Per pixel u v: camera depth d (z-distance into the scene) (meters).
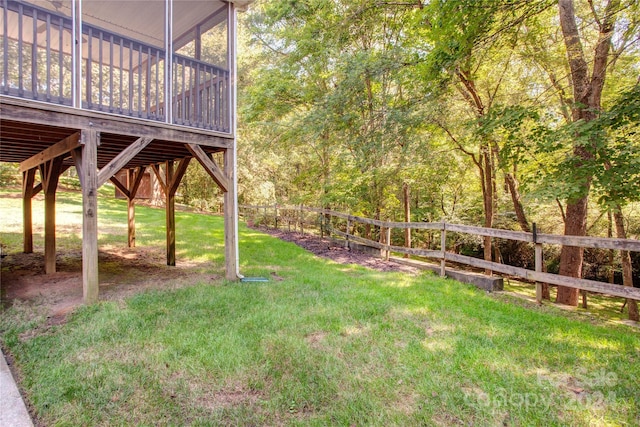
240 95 13.06
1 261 6.25
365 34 8.70
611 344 3.39
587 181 4.80
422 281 5.82
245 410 2.28
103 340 3.20
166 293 4.61
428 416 2.25
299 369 2.77
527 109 5.31
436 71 6.01
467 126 6.23
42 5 5.79
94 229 4.15
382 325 3.72
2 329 3.45
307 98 9.69
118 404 2.31
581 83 5.57
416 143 7.16
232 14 5.54
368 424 2.16
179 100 6.03
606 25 5.19
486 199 8.42
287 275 6.02
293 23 9.66
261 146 12.13
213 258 7.20
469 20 5.23
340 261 7.68
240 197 17.45
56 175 5.51
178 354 2.96
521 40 6.66
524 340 3.43
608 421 2.22
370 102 8.04
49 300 4.29
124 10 5.89
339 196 10.14
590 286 4.31
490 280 5.50
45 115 3.76
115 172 4.31
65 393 2.41
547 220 9.47
